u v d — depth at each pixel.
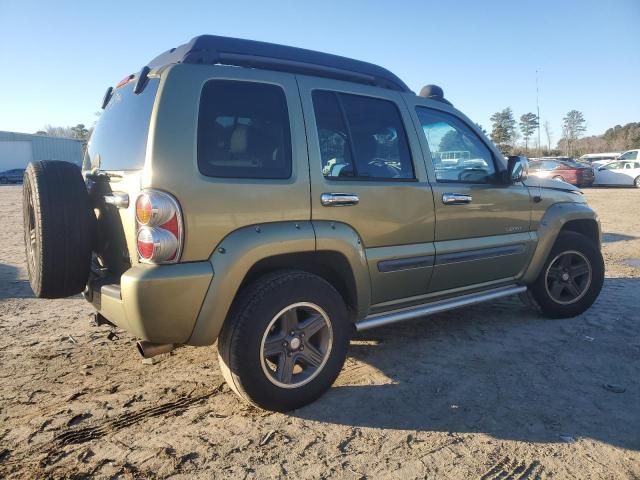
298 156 3.34
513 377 3.84
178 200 2.86
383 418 3.25
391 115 3.95
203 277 2.91
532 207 4.82
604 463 2.79
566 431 3.10
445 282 4.22
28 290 6.49
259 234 3.10
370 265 3.66
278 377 3.23
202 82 3.08
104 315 3.30
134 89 3.31
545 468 2.74
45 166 3.24
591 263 5.20
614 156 40.16
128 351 4.37
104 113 3.97
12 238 10.88
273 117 3.30
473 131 4.53
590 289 5.22
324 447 2.93
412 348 4.41
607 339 4.62
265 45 3.51
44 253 3.11
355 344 4.50
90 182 3.66
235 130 3.14
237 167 3.10
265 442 2.98
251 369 3.08
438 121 4.29
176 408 3.38
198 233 2.91
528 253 4.81
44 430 3.11
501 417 3.26
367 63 4.06
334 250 3.42
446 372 3.92
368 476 2.68
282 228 3.19
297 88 3.46
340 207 3.47
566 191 5.27
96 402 3.46
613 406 3.40
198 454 2.86
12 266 7.94
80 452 2.88
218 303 2.97
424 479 2.66
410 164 3.98
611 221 13.09
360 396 3.53
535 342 4.54
